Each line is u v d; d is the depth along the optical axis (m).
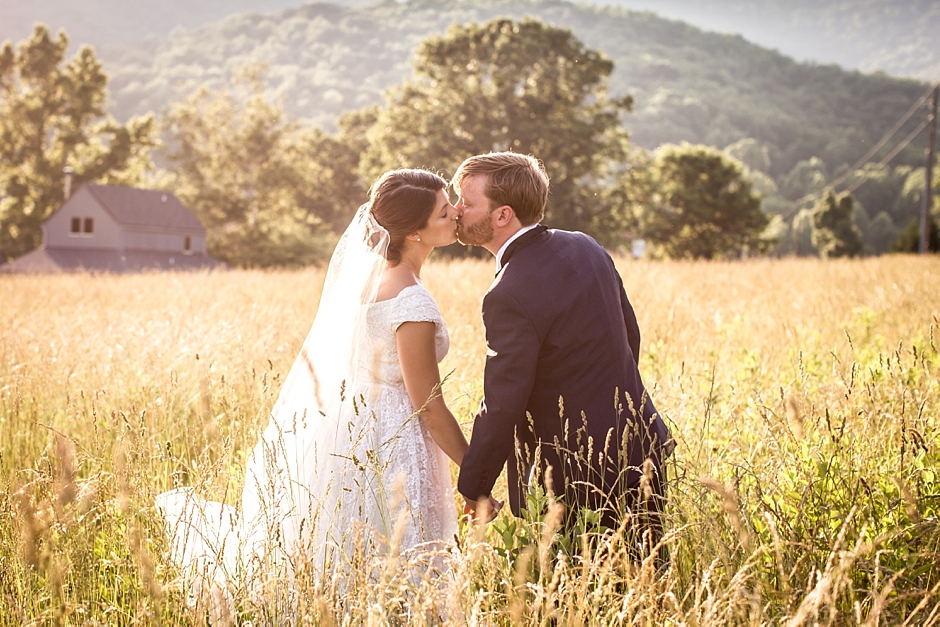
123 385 4.58
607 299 2.72
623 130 44.91
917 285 9.94
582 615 1.92
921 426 2.79
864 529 2.19
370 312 2.75
